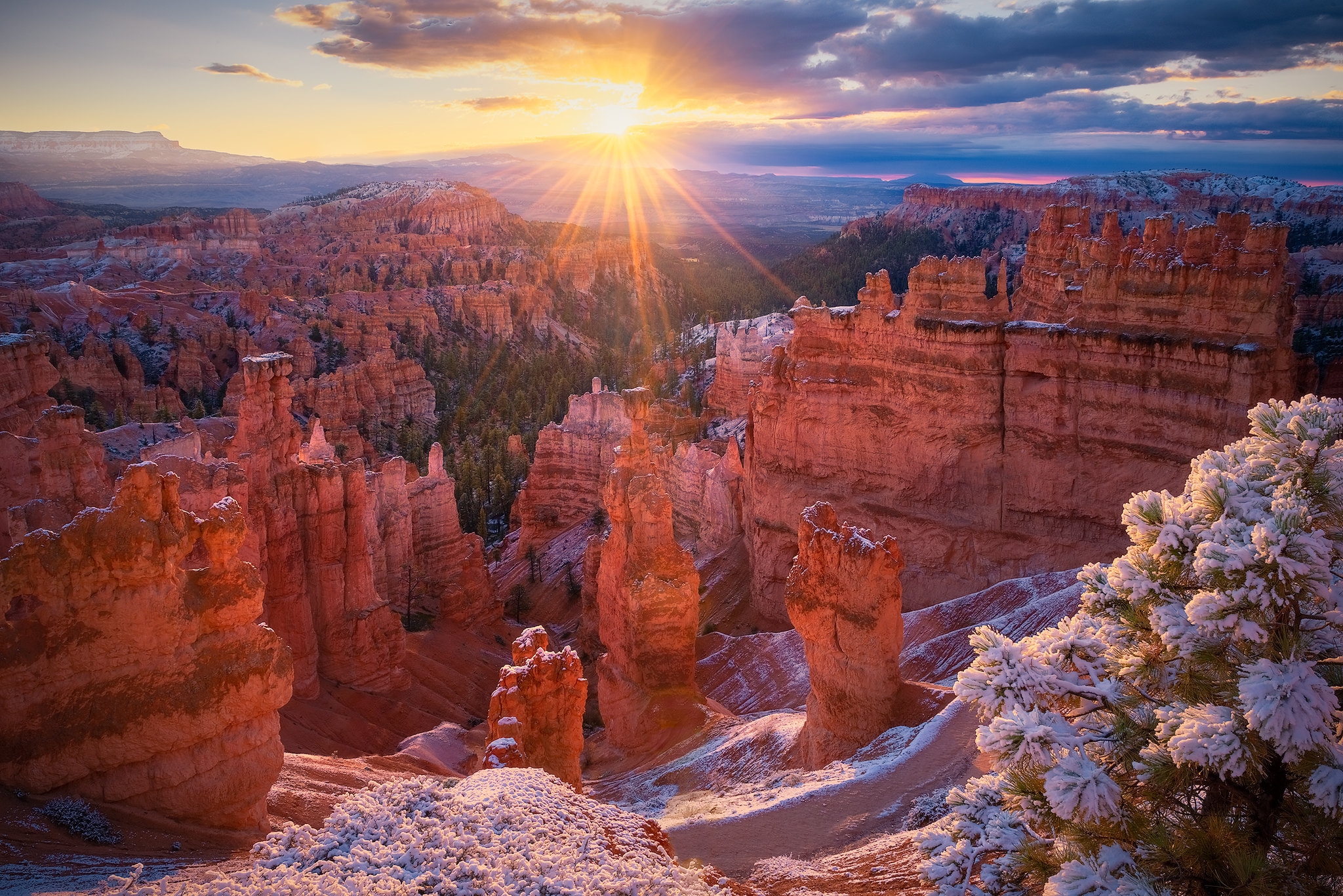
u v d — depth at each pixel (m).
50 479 39.31
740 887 21.14
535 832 16.09
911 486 59.00
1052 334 51.62
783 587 66.25
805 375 64.44
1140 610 13.10
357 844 15.14
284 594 43.69
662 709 45.34
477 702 53.84
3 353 55.88
